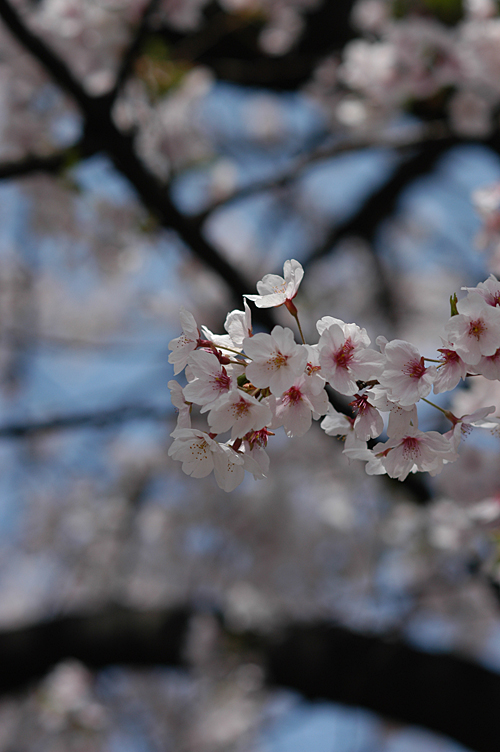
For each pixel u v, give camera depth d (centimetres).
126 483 723
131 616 434
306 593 638
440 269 777
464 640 625
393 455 121
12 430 390
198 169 395
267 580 646
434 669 354
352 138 434
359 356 113
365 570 630
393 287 705
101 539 690
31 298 667
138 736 595
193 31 455
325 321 114
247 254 702
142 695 603
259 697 520
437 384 114
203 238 376
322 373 111
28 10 381
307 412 119
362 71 396
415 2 414
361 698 360
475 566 324
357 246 695
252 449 124
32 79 390
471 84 379
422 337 720
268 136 681
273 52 501
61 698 516
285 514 661
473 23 371
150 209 363
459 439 122
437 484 294
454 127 405
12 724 524
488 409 122
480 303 108
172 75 359
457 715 341
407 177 504
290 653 395
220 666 462
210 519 674
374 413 123
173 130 424
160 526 683
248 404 114
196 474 123
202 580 659
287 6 489
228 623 435
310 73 519
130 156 327
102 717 526
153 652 422
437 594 512
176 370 127
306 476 661
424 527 442
